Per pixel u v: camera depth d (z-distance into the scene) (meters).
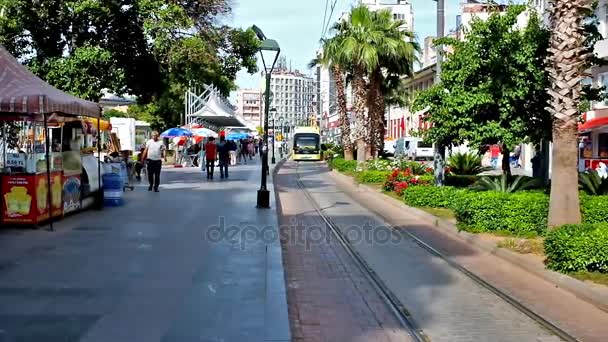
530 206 13.30
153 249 11.17
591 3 11.98
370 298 8.70
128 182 25.53
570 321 7.61
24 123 20.19
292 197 24.00
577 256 9.41
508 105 16.36
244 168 41.31
